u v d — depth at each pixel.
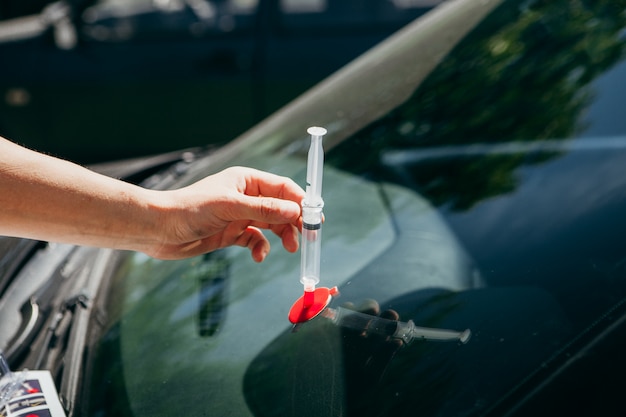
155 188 1.94
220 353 1.30
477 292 1.18
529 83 1.59
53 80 4.39
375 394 1.09
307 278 1.28
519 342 1.06
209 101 4.30
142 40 4.37
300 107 2.11
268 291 1.41
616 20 1.57
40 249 1.71
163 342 1.37
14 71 4.41
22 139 4.54
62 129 4.48
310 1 4.30
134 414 1.23
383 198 1.53
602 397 0.96
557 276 1.14
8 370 1.34
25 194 1.23
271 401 1.17
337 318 1.25
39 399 1.28
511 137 1.48
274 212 1.34
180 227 1.33
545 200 1.28
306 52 4.22
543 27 1.72
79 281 1.60
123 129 4.43
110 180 1.30
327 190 1.62
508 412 0.99
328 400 1.12
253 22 4.32
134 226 1.30
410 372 1.10
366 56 2.26
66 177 1.26
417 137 1.65
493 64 1.73
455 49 1.89
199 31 4.33
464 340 1.10
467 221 1.35
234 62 4.25
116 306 1.50
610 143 1.32
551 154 1.37
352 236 1.45
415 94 1.81
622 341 1.00
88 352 1.40
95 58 4.38
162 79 4.30
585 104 1.43
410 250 1.34
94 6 4.49
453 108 1.68
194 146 4.40
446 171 1.51
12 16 5.21
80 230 1.28
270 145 1.94
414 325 1.17
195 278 1.51
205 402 1.21
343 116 1.90
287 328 1.29
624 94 1.39
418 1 4.27
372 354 1.15
